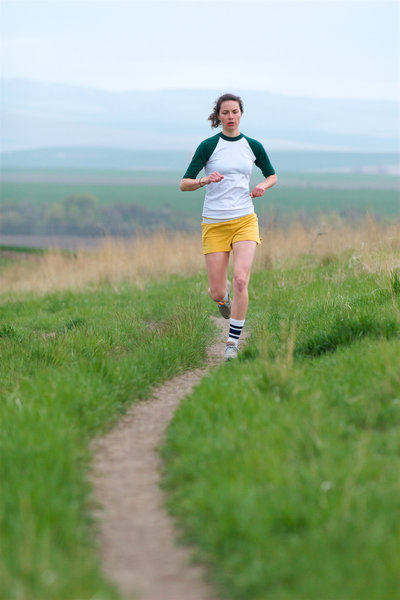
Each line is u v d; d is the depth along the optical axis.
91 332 14.34
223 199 13.01
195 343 13.82
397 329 11.13
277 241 28.97
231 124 12.73
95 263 33.75
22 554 5.57
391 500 6.11
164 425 9.54
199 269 29.86
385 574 5.20
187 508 6.60
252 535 5.84
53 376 10.49
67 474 7.18
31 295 30.64
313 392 8.82
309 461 7.06
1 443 7.81
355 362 9.66
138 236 34.91
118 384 10.66
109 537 6.44
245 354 12.13
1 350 13.67
